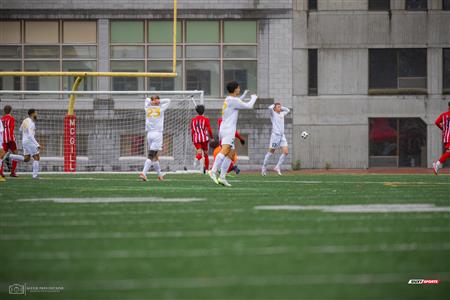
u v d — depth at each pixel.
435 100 110.00
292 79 109.75
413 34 109.62
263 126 109.19
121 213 37.69
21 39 109.12
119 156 106.44
